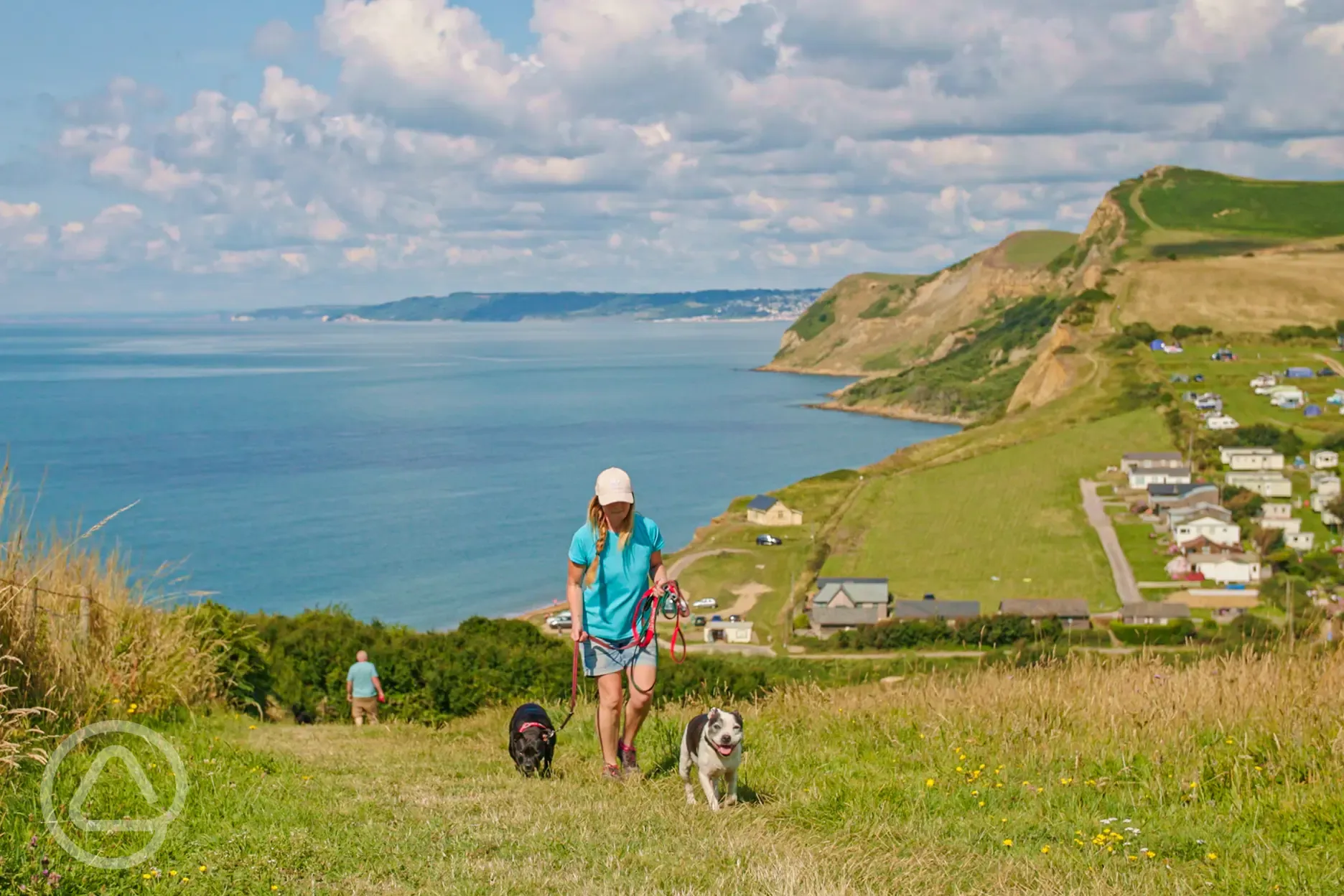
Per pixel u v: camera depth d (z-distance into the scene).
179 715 11.19
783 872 5.23
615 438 150.50
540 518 90.25
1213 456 98.88
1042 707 9.18
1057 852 5.86
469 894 4.95
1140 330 150.50
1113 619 61.81
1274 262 173.88
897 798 7.06
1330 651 9.61
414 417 172.38
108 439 138.38
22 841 5.36
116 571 11.48
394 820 6.43
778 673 22.11
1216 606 64.06
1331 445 99.44
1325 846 5.77
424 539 82.12
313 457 125.44
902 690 11.48
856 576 72.81
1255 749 7.38
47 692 8.79
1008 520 83.44
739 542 84.75
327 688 18.08
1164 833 6.15
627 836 6.12
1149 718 8.39
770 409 197.12
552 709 13.33
